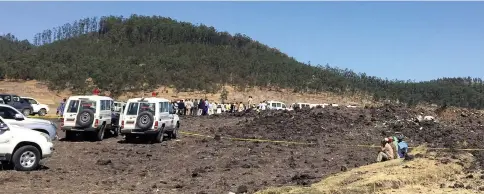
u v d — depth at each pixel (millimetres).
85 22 141250
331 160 17156
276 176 13383
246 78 90312
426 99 90062
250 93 81938
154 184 11836
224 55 109375
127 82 75938
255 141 22812
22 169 13352
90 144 21219
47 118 36719
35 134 13750
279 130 26188
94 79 74812
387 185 9906
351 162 16625
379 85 102812
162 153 18516
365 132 24719
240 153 18641
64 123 22016
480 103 86875
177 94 75500
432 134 23797
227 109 50562
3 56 86938
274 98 81562
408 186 10070
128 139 22688
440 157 12914
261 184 11898
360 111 29250
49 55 89938
